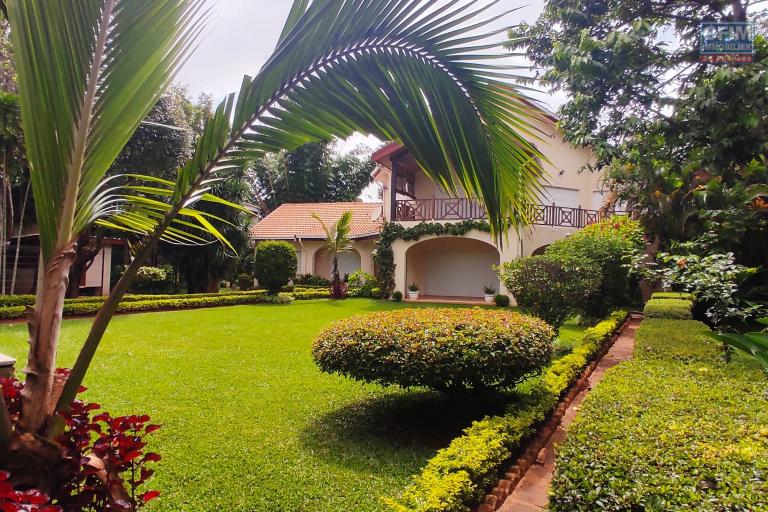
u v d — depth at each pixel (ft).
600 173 47.98
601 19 24.61
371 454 11.21
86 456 5.10
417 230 48.93
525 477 10.48
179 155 40.63
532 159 5.81
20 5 4.49
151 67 5.24
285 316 37.01
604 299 31.14
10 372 8.49
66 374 6.39
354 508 8.75
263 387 16.67
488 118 5.41
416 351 11.83
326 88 5.28
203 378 17.83
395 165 50.55
